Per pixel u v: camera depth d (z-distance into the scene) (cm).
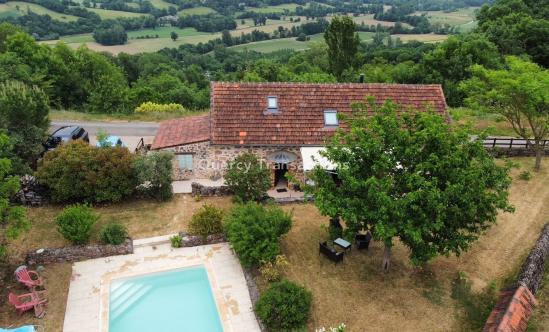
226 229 2647
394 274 2470
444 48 6762
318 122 3384
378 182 2008
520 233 2828
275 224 2541
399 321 2155
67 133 3784
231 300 2300
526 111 3447
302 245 2708
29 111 3228
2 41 7288
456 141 2062
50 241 2667
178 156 3409
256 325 2145
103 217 2953
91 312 2195
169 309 2261
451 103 6253
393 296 2314
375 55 10600
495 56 6644
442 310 2222
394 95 3541
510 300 2039
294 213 3048
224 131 3312
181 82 9288
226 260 2608
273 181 3450
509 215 3022
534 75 3372
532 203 3175
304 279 2427
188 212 3033
